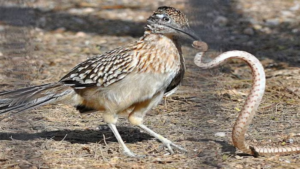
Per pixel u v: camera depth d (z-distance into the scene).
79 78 9.98
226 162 9.51
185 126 11.38
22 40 16.70
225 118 11.82
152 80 9.80
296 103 12.53
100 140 10.72
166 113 12.17
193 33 9.94
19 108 10.09
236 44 17.84
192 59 15.20
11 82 13.95
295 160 9.59
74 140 10.73
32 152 10.02
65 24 20.61
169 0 24.00
